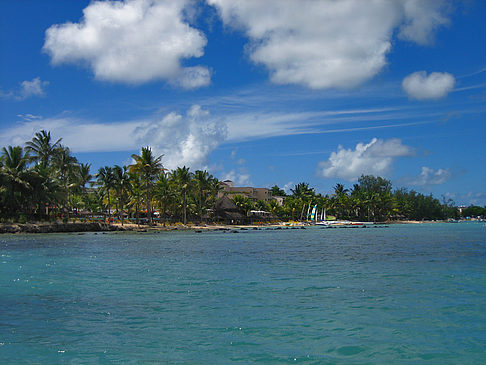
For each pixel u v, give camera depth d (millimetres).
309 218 145500
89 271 23406
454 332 11086
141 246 42625
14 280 20141
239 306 14297
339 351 9680
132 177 92625
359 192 171750
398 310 13555
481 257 30781
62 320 12609
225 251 36875
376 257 31234
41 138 78938
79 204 110125
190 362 9070
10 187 66500
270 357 9320
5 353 9719
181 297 15898
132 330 11516
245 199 126500
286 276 21312
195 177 107688
